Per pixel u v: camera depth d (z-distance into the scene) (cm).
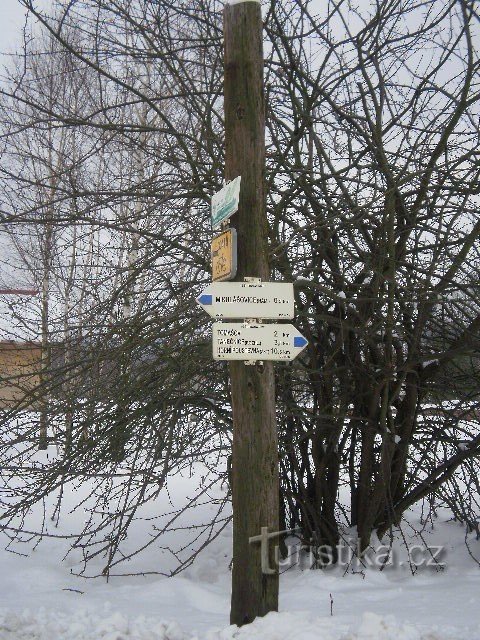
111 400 634
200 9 639
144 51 646
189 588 643
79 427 640
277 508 447
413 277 640
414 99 641
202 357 632
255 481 441
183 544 869
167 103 865
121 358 641
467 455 684
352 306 677
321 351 713
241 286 443
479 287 620
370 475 709
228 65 468
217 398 687
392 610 529
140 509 1052
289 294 448
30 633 459
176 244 646
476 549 762
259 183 460
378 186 638
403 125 651
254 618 440
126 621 466
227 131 466
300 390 738
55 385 649
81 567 786
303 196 664
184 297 664
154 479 618
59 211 720
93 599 616
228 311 439
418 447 723
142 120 881
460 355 650
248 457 443
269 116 653
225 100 471
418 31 622
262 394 445
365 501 711
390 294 614
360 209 607
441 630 436
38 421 655
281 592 620
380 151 604
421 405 739
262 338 442
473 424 756
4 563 774
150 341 630
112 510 1034
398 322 688
